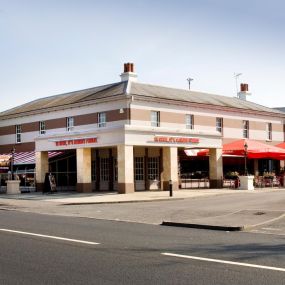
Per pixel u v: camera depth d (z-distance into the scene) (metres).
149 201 25.34
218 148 35.94
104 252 9.98
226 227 13.83
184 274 7.90
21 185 40.22
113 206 23.03
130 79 38.91
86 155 32.25
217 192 30.50
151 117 35.59
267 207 20.06
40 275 7.95
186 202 24.25
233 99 47.00
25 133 43.56
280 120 47.78
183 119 37.94
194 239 11.90
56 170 38.09
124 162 29.45
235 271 8.11
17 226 14.82
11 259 9.30
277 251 10.05
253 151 35.97
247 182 33.94
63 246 10.78
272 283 7.27
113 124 34.91
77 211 20.83
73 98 40.38
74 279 7.65
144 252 9.96
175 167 32.75
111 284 7.31
